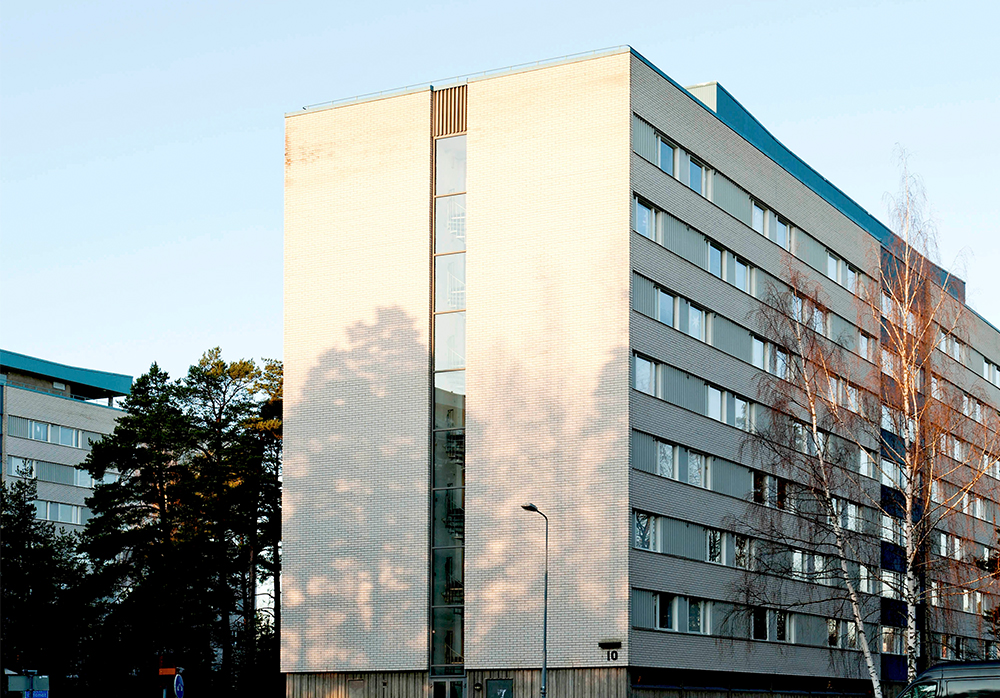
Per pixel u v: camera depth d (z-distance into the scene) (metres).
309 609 51.69
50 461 112.88
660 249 50.88
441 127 52.62
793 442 44.72
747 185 57.78
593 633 46.62
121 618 69.62
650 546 48.59
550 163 50.31
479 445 49.78
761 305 57.88
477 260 50.88
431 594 49.72
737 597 47.12
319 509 52.22
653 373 50.06
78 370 123.88
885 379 44.31
